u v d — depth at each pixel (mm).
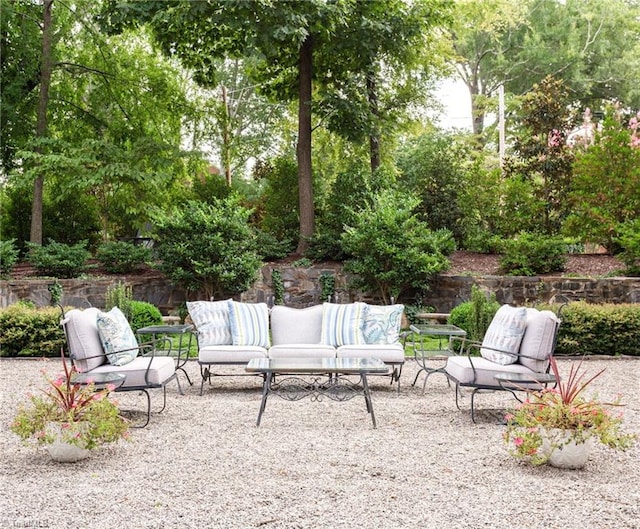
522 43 25062
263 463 4488
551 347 6133
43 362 9180
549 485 4043
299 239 16016
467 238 16000
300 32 13133
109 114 18297
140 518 3455
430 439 5188
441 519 3453
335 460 4566
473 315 9656
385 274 13484
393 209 13867
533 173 16672
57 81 17938
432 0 15344
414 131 18203
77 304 13555
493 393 7219
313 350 7492
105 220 19047
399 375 7578
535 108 16125
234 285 13922
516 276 13250
